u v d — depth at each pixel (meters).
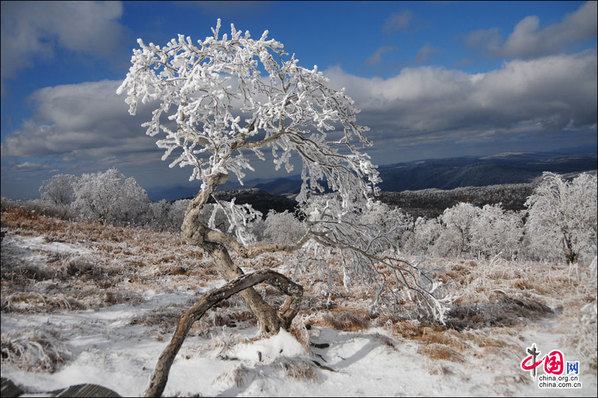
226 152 5.38
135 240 13.96
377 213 29.62
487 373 4.48
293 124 5.81
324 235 6.11
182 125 5.15
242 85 5.62
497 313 6.33
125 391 3.88
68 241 11.37
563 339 4.85
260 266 11.91
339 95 6.32
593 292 5.02
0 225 11.51
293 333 5.34
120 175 30.44
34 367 3.98
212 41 5.52
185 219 5.51
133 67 4.94
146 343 5.25
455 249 30.69
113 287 8.14
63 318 5.76
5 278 7.06
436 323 6.34
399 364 4.81
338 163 6.65
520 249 23.09
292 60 5.90
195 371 4.41
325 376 4.51
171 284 8.84
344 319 6.32
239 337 5.37
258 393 3.94
